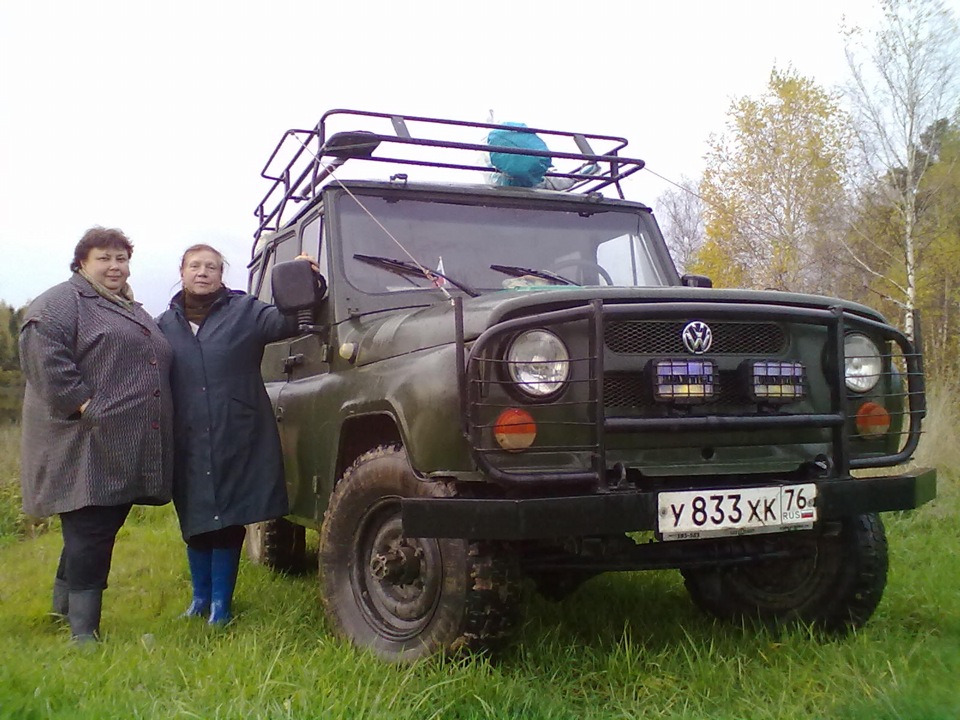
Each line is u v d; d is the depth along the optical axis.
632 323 3.01
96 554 3.73
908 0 18.58
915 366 3.31
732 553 3.34
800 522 2.99
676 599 4.21
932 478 3.33
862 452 3.33
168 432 3.88
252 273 5.93
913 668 3.01
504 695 2.70
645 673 3.05
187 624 3.86
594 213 4.53
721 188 20.53
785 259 19.83
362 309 3.88
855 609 3.51
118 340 3.73
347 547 3.44
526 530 2.67
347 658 2.96
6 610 4.23
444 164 4.59
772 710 2.71
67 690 2.78
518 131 4.50
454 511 2.72
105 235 3.84
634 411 2.96
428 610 3.07
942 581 4.17
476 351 2.75
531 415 2.83
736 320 3.03
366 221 4.11
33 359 3.61
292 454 4.30
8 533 7.33
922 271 18.89
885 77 18.83
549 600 3.78
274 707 2.53
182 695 2.72
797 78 20.11
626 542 3.22
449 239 4.16
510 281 4.06
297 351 4.48
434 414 2.90
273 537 5.20
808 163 19.89
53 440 3.68
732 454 3.08
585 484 2.84
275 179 5.29
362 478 3.33
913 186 18.97
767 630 3.52
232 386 4.05
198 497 3.92
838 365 3.13
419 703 2.59
